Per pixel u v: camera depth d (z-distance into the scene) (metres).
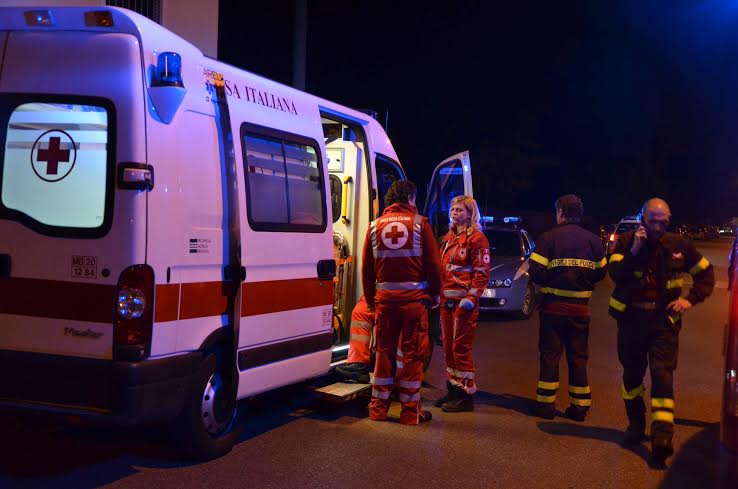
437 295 5.87
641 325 5.29
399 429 5.75
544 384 6.20
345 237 7.13
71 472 4.52
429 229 5.82
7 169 4.30
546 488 4.61
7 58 4.37
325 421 5.90
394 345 5.92
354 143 7.12
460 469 4.89
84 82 4.23
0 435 5.16
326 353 5.87
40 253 4.22
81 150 4.22
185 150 4.43
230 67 5.02
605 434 5.81
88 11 4.21
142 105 4.16
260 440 5.35
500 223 14.18
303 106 5.85
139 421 4.14
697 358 9.09
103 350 4.12
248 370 4.93
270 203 5.22
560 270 6.13
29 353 4.23
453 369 6.37
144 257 4.12
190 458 4.80
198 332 4.51
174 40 4.48
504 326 11.20
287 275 5.36
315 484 4.49
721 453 3.62
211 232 4.61
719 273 23.83
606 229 28.72
